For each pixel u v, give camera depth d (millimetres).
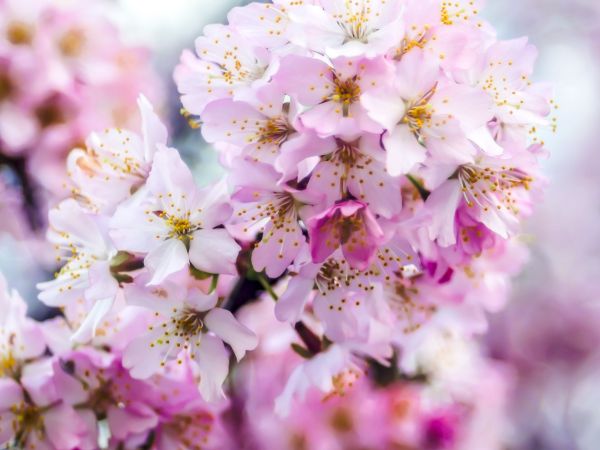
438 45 353
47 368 388
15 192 471
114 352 386
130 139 379
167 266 351
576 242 770
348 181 346
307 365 390
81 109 460
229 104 351
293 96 345
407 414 436
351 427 434
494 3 771
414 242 364
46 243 483
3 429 381
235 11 357
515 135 369
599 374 722
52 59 453
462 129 347
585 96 811
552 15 771
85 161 381
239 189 350
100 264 365
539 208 778
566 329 720
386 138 341
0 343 389
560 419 704
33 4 454
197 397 392
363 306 373
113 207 377
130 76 480
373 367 438
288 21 354
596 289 739
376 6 352
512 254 416
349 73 345
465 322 421
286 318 360
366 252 340
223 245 353
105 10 477
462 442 448
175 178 355
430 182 358
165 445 396
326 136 338
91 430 381
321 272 363
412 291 398
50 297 377
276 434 437
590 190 797
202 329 364
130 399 385
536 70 781
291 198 352
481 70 367
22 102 449
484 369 484
